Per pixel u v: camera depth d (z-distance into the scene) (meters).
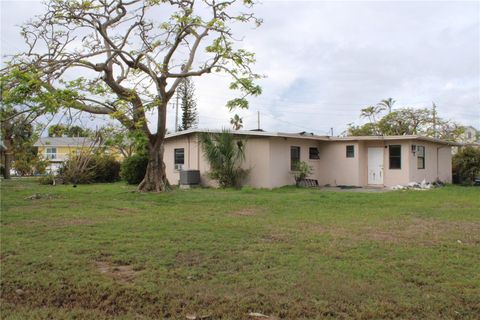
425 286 5.18
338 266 5.95
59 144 39.56
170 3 17.06
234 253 6.70
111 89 15.45
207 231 8.54
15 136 12.16
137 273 5.76
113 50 15.36
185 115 49.88
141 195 16.23
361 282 5.29
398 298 4.77
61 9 15.06
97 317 4.38
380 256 6.54
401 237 8.02
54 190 18.92
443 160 26.77
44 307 4.66
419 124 38.19
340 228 8.97
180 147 24.56
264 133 20.78
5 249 6.94
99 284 5.28
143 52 15.91
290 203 13.57
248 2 16.94
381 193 17.20
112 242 7.48
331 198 15.01
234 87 15.86
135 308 4.61
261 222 9.73
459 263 6.16
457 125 38.97
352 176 22.95
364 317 4.30
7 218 10.20
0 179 28.38
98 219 10.12
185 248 7.00
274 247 7.09
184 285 5.23
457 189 19.83
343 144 23.30
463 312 4.43
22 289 5.18
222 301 4.73
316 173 23.81
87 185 24.03
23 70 10.91
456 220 10.07
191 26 16.56
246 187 20.52
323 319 4.28
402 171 22.38
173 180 24.91
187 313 4.45
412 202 13.80
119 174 27.50
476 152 26.33
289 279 5.40
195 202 13.92
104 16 15.99
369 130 38.44
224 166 21.31
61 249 6.95
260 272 5.70
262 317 4.36
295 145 22.50
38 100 10.27
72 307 4.67
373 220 10.05
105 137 16.50
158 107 17.14
